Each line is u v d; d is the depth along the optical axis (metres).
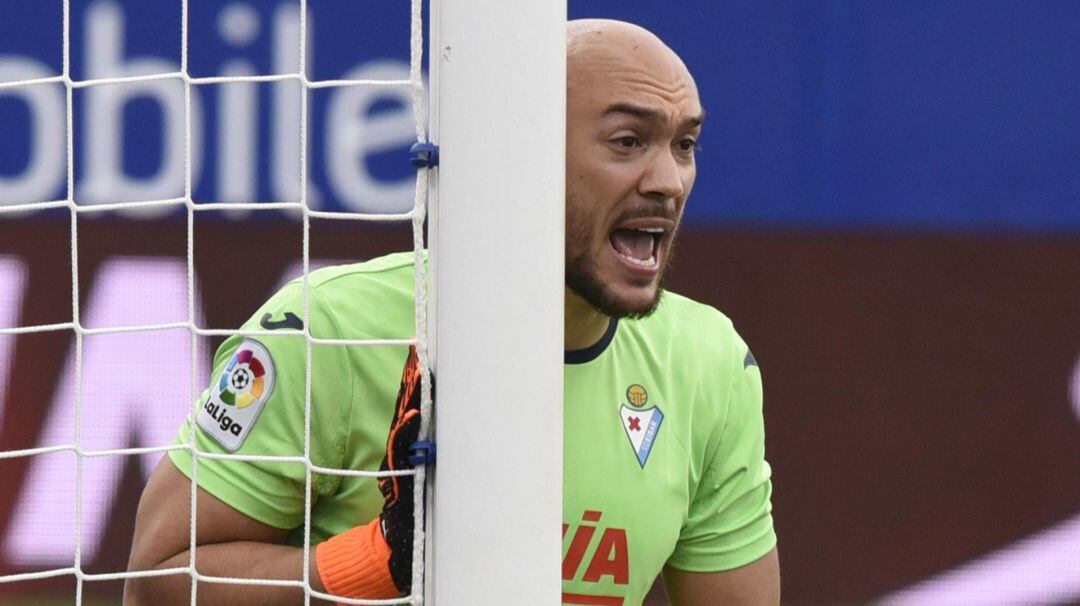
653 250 7.30
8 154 17.28
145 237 17.41
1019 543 18.11
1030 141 18.23
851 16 18.22
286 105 17.52
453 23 6.09
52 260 17.31
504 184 6.08
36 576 6.84
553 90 6.12
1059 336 18.22
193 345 7.04
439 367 6.12
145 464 17.23
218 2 17.47
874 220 18.30
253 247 17.50
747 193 18.27
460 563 6.09
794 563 18.14
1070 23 18.19
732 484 8.36
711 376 8.22
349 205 17.52
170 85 17.41
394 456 6.39
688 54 18.19
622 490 7.72
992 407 18.22
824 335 18.27
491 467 6.07
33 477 17.12
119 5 17.34
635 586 7.87
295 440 7.44
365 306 7.66
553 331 6.12
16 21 17.27
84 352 17.25
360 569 6.69
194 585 6.96
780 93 18.23
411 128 17.53
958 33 18.22
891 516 18.16
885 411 18.22
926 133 18.23
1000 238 18.28
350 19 17.53
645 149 7.05
